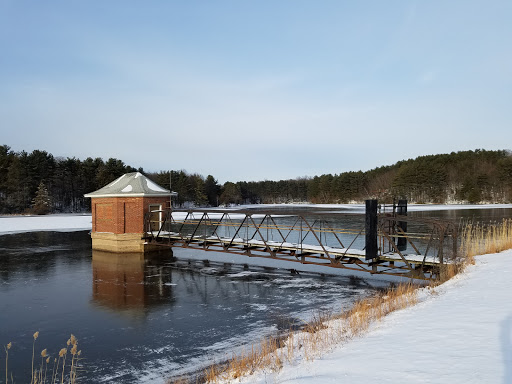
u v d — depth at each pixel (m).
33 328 10.91
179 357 8.73
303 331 9.70
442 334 5.97
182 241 21.98
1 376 7.90
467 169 97.38
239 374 6.40
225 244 19.61
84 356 8.90
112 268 19.86
